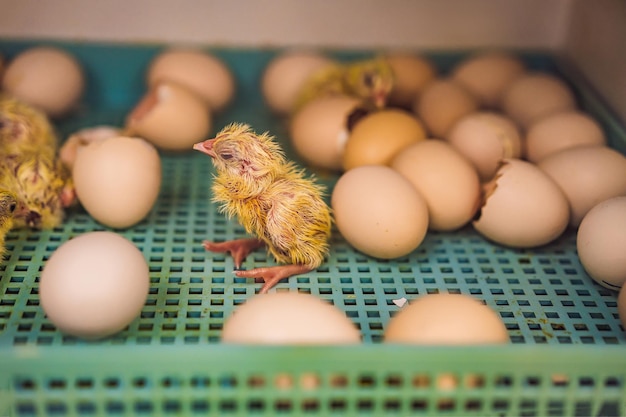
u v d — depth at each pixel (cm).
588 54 62
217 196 49
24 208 50
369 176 49
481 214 50
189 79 61
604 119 58
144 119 57
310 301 42
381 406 39
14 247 51
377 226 48
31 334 45
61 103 61
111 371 38
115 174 50
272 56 66
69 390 38
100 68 65
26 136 55
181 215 54
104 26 65
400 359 38
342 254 51
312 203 48
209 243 51
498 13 66
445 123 59
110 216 51
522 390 39
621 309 45
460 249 52
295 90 63
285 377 40
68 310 42
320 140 56
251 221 49
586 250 48
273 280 48
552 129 55
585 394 39
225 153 47
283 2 65
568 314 47
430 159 51
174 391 38
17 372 37
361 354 38
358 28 66
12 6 63
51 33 64
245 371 38
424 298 43
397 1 66
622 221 47
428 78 63
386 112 55
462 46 67
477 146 54
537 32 67
